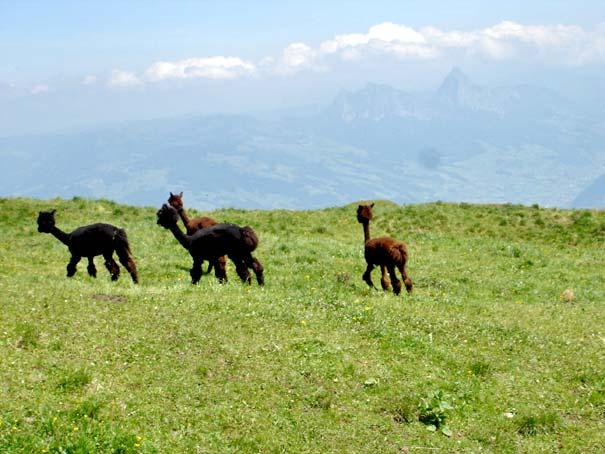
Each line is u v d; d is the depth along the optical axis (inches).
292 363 575.5
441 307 834.8
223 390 520.7
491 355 649.0
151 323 635.5
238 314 687.7
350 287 974.4
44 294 717.3
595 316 877.2
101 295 740.0
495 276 1202.6
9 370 501.7
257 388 529.7
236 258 876.6
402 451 463.5
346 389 544.4
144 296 744.3
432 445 472.7
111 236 889.5
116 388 502.0
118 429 436.8
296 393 528.7
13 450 399.2
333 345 623.8
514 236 1660.9
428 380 572.4
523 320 810.2
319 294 855.7
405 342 658.8
